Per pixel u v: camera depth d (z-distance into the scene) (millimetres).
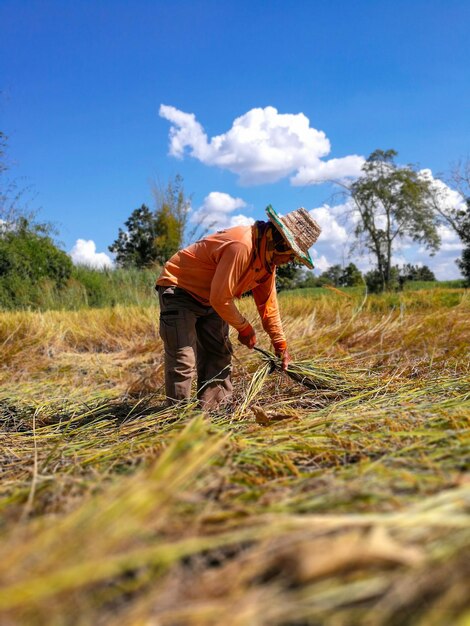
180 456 1543
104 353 7461
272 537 1166
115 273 16906
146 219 35625
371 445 2055
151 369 5383
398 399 2918
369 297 9727
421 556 1012
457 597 920
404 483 1465
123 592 1062
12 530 1262
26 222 15734
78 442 2734
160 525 1239
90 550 1055
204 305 3494
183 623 952
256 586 1047
